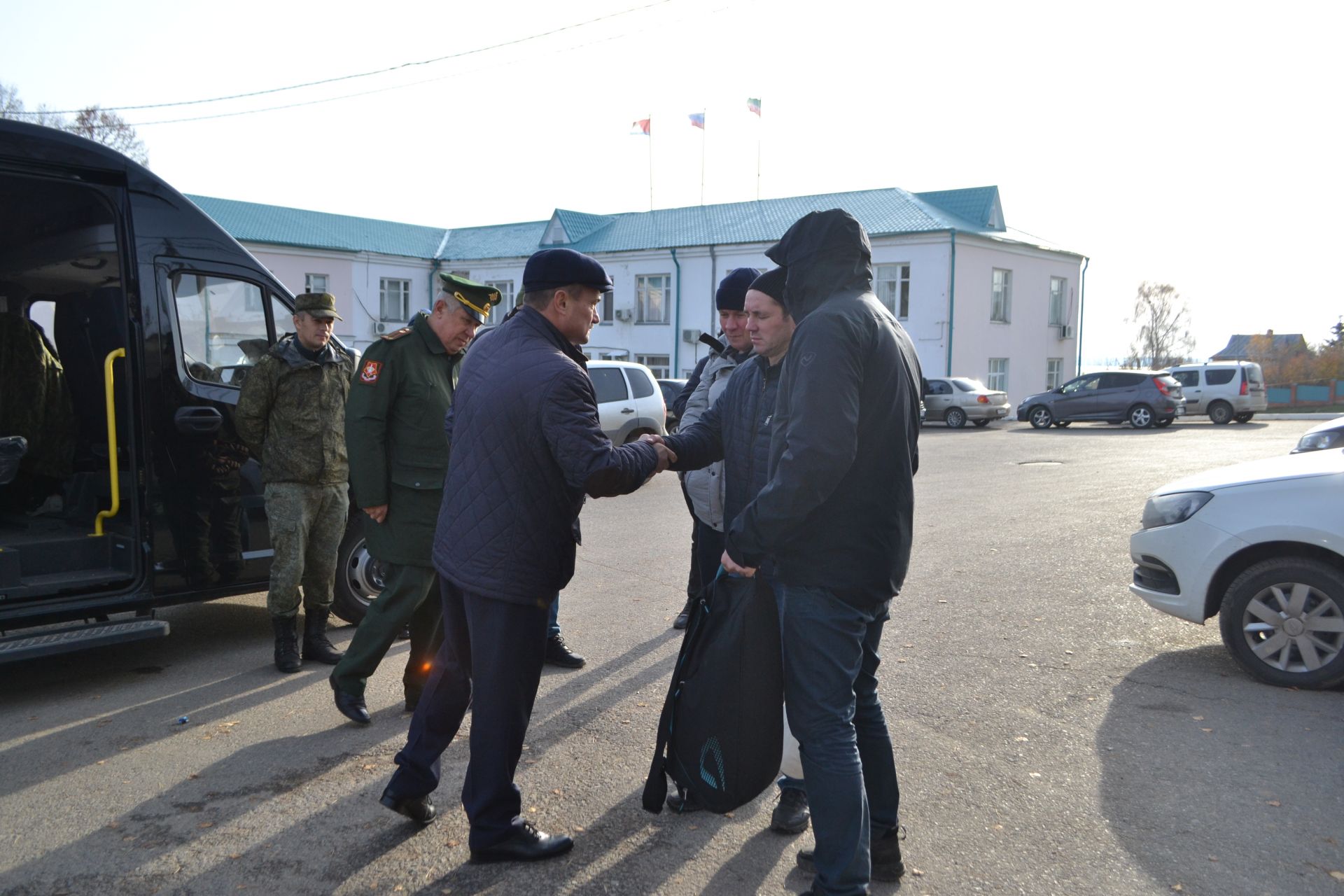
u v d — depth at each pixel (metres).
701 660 2.80
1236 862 3.05
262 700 4.60
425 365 4.19
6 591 4.61
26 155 4.61
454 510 3.05
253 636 5.76
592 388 3.00
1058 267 34.25
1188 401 26.66
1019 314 32.62
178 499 5.07
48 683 4.89
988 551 8.24
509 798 3.05
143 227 4.98
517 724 3.04
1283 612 4.77
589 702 4.57
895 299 30.55
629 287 35.03
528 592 2.98
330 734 4.16
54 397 5.66
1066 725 4.24
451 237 40.66
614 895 2.89
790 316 3.01
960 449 19.11
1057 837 3.23
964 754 3.93
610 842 3.22
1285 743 4.02
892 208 31.70
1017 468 15.43
